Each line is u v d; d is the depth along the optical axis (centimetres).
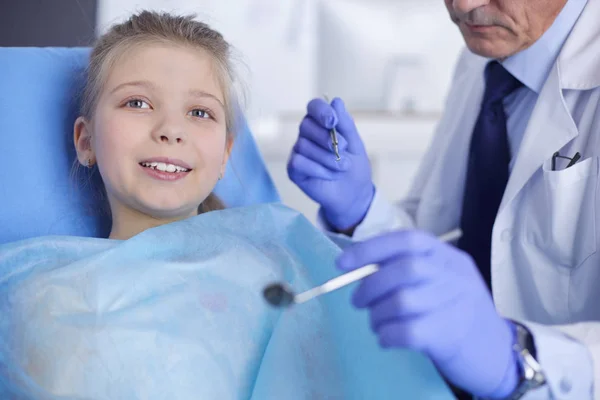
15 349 95
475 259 142
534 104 136
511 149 138
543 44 129
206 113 124
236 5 311
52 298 98
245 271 106
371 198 145
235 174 145
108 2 283
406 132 282
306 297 74
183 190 118
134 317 96
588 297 119
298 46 313
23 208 122
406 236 73
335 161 132
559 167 123
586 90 126
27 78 130
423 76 305
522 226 126
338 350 97
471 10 124
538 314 126
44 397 89
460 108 159
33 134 127
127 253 104
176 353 94
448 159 157
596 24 126
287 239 116
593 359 82
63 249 107
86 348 93
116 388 91
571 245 120
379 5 301
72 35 183
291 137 277
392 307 69
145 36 124
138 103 118
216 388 93
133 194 116
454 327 71
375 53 303
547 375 79
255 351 99
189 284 102
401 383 85
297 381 95
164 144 115
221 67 129
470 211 142
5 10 176
